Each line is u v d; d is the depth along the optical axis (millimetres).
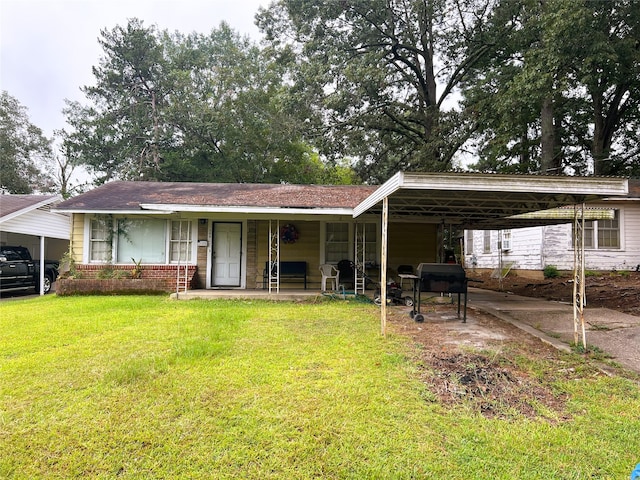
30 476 2414
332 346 5125
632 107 18875
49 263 14359
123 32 27453
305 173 30547
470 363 4445
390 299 8914
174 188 12820
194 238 11438
